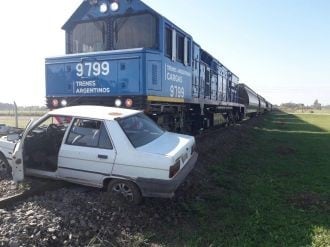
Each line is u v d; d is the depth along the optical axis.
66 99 9.88
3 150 7.58
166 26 10.23
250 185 8.38
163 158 5.78
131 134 6.30
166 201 6.51
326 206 6.93
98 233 5.08
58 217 5.25
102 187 6.32
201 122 15.70
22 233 4.71
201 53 15.27
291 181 8.91
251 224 5.85
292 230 5.68
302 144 16.97
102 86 9.33
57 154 6.94
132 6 9.92
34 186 6.79
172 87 10.82
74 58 9.70
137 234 5.23
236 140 16.88
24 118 31.59
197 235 5.39
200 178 8.51
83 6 10.55
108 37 10.23
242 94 32.12
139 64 8.85
